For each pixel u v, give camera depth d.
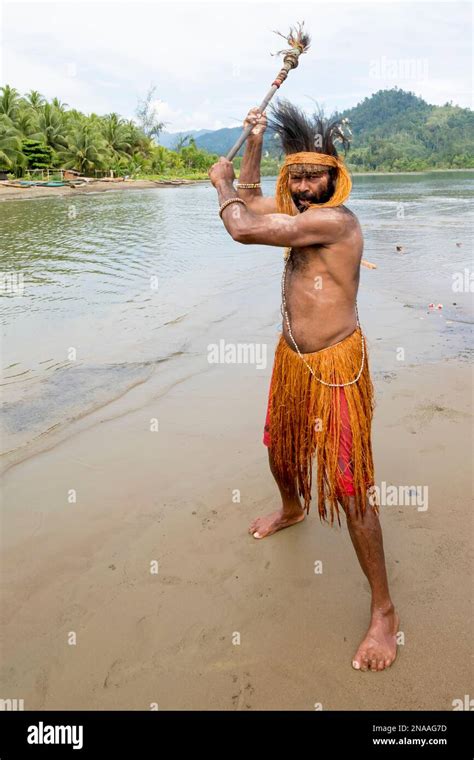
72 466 4.10
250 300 8.58
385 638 2.55
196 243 15.37
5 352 6.46
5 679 2.49
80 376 5.73
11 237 16.91
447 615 2.74
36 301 8.77
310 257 2.51
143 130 97.38
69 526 3.45
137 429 4.61
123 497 3.73
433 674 2.46
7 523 3.48
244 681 2.46
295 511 3.35
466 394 4.96
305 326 2.58
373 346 6.27
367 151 174.50
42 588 2.98
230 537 3.35
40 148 55.44
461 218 18.91
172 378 5.64
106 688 2.45
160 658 2.57
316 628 2.71
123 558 3.19
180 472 4.00
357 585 2.97
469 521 3.38
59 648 2.63
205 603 2.87
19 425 4.69
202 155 98.19
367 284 9.25
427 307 7.82
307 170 2.41
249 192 2.95
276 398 2.82
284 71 2.77
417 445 4.17
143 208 29.22
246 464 4.08
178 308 8.23
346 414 2.56
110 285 9.88
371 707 2.35
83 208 29.06
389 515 3.44
